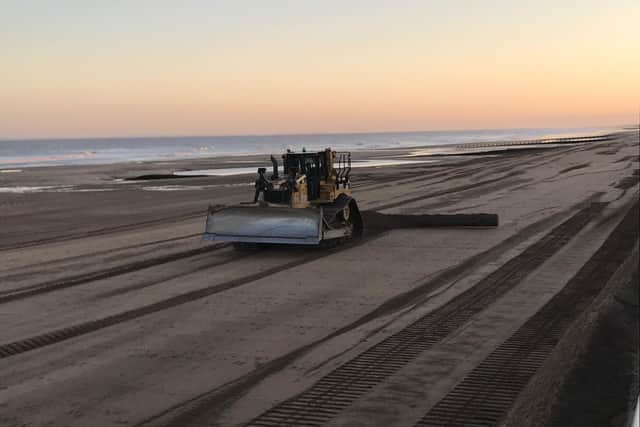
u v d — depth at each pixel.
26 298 11.21
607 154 56.12
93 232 20.02
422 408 6.24
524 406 6.20
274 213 14.51
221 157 90.69
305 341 8.47
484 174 39.81
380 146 131.88
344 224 16.44
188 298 10.97
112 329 9.18
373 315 9.68
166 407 6.40
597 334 8.34
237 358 7.84
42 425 6.03
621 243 15.05
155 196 31.69
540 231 17.34
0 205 28.55
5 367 7.66
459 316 9.47
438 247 15.42
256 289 11.55
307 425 5.93
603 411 6.04
